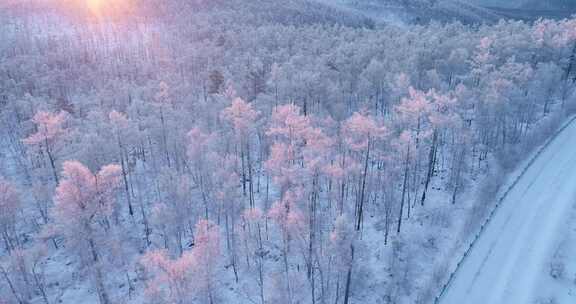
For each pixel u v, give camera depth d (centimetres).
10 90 8775
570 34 10062
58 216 3853
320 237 4800
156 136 6338
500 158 6919
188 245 5241
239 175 5862
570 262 5022
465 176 6644
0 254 5062
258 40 12044
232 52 11256
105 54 13225
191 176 6150
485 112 6988
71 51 12650
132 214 5816
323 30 14362
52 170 5928
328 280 4372
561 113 8444
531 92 7981
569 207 5994
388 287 4662
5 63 10062
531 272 4853
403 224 5672
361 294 4594
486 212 5878
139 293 4525
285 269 4850
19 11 16725
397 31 13888
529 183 6594
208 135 6188
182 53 11575
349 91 8612
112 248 4234
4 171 6712
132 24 16275
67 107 7994
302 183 4900
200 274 3856
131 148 6556
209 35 13850
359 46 10650
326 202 5806
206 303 4381
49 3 17612
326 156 5375
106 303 4119
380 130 5075
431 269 4916
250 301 4541
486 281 4734
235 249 4922
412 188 6353
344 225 3828
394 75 8169
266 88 8600
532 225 5650
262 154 6881
